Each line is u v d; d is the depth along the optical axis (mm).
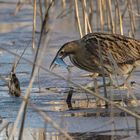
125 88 13406
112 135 10070
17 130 11023
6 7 26281
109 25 19359
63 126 10961
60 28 21766
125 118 11320
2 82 14523
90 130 10695
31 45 19203
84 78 14773
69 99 12727
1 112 12086
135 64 14281
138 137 10133
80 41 14258
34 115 11836
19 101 12828
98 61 13969
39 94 13336
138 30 20594
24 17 24375
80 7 24500
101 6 18453
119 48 14148
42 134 10672
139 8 21219
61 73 15383
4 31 21859
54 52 17734
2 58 17406
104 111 11867
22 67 16125
